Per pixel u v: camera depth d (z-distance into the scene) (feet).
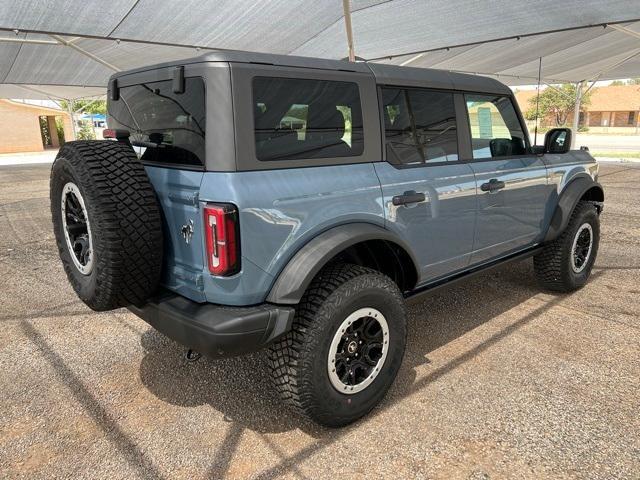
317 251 7.84
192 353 8.76
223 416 9.26
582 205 14.64
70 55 38.06
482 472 7.59
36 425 9.04
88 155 7.86
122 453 8.25
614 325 12.78
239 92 7.27
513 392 9.74
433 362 11.00
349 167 8.69
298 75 8.01
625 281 16.21
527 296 14.98
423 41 34.27
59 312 14.43
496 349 11.56
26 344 12.34
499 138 12.22
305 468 7.80
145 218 7.75
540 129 137.90
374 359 8.97
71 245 8.89
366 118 9.02
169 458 8.11
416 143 9.98
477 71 52.75
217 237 7.17
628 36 37.70
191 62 7.57
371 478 7.55
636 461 7.75
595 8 26.55
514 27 30.53
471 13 27.73
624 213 27.68
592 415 8.95
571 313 13.61
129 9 24.68
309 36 32.37
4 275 18.11
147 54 35.47
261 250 7.46
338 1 25.91
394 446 8.27
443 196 10.28
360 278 8.42
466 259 11.48
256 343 7.49
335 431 8.73
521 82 66.85
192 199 7.50
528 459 7.85
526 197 12.66
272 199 7.48
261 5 25.68
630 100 178.50
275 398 9.83
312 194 7.98
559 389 9.82
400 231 9.50
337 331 8.14
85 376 10.76
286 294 7.59
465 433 8.53
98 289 7.96
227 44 32.55
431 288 10.81
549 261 14.42
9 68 40.93
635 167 54.19
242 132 7.28
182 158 8.00
